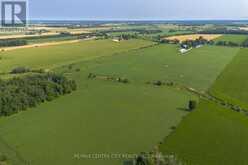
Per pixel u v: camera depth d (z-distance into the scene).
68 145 70.06
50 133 76.25
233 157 64.44
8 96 90.00
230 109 92.94
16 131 77.44
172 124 81.31
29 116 87.50
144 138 73.19
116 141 71.94
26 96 94.31
